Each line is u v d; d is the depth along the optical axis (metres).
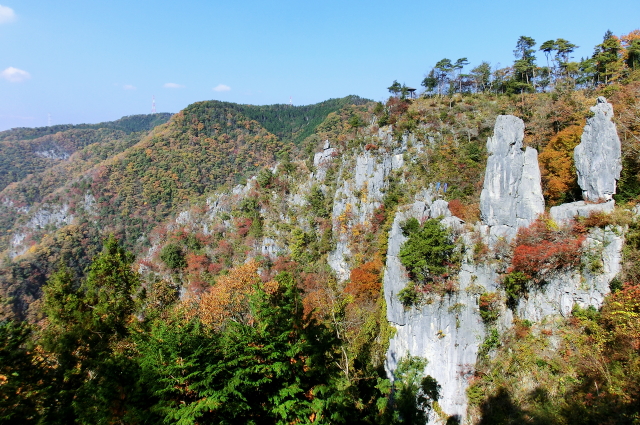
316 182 82.62
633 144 30.61
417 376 28.36
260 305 17.92
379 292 49.62
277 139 175.00
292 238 76.94
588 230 26.58
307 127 189.50
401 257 29.08
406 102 80.75
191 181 137.88
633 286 23.78
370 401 30.53
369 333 37.12
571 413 22.09
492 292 27.80
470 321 27.48
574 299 26.61
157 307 44.91
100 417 15.02
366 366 33.84
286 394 16.61
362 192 69.00
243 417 16.34
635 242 24.88
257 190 92.50
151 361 15.84
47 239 115.25
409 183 62.94
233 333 17.55
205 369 15.71
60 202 134.00
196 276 79.81
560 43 76.62
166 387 15.29
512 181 29.75
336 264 69.00
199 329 18.00
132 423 14.94
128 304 29.48
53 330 25.08
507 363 26.88
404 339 29.89
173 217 120.50
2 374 17.14
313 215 78.50
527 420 23.73
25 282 96.19
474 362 27.30
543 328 27.30
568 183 36.38
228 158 155.12
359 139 77.38
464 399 26.94
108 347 23.70
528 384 25.69
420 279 28.58
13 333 18.36
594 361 23.20
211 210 101.06
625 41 63.00
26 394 17.06
